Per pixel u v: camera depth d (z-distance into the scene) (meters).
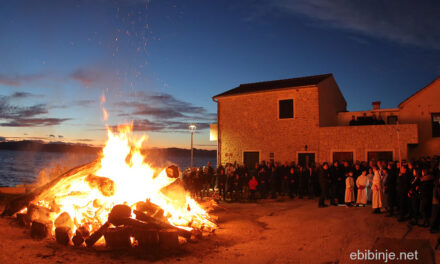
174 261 5.95
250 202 15.20
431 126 18.89
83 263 5.58
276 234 8.47
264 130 21.20
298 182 16.55
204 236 8.03
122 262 5.74
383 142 17.89
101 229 6.87
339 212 11.30
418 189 8.77
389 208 10.80
